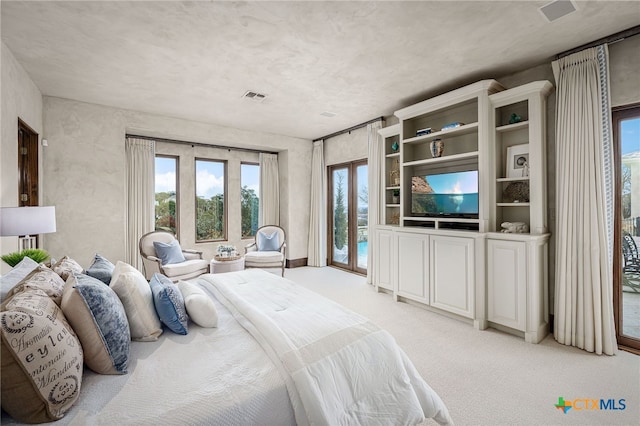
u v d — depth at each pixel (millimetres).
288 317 1641
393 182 4473
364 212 5375
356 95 3752
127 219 4602
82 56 2740
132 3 2021
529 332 2650
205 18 2189
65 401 962
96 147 4027
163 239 4426
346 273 5477
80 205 3920
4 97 2469
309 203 6266
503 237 2820
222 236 5879
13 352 864
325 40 2492
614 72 2484
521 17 2180
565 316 2602
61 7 2057
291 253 6016
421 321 3154
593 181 2455
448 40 2498
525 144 3035
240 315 1730
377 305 3676
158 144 5102
